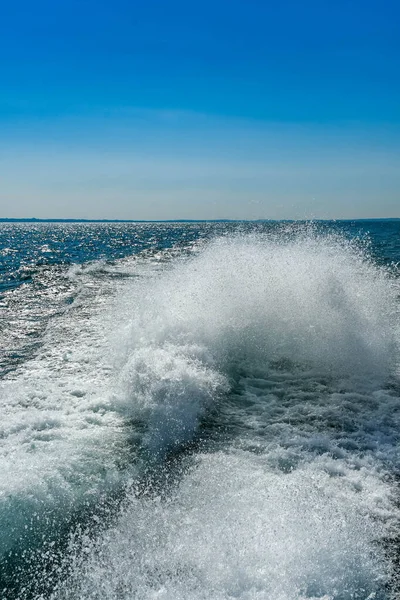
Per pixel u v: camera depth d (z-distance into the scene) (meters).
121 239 59.84
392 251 27.16
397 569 2.80
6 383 5.89
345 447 4.26
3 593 2.62
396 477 3.75
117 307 10.66
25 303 11.70
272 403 5.36
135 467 3.87
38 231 111.44
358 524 3.13
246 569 2.72
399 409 5.15
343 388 5.82
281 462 3.96
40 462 3.83
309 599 2.54
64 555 2.89
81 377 6.11
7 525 3.11
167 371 5.48
